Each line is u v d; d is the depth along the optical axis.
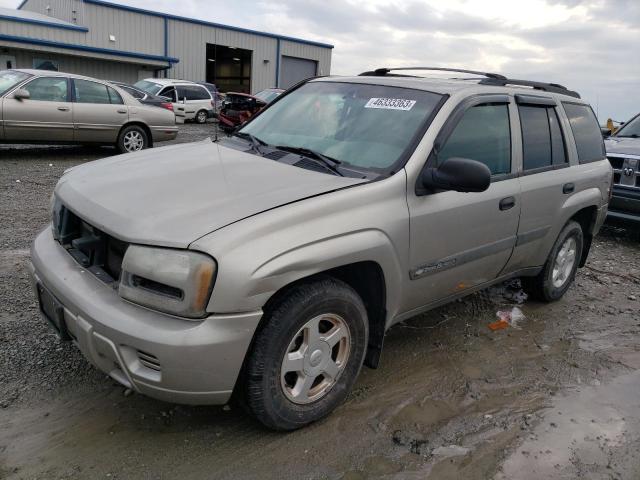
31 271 3.06
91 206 2.79
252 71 37.66
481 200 3.60
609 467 2.88
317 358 2.87
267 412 2.72
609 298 5.39
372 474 2.70
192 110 22.25
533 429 3.15
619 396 3.59
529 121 4.18
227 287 2.39
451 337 4.24
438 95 3.56
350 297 2.91
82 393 3.11
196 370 2.41
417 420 3.15
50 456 2.63
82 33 28.94
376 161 3.23
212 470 2.63
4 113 10.01
